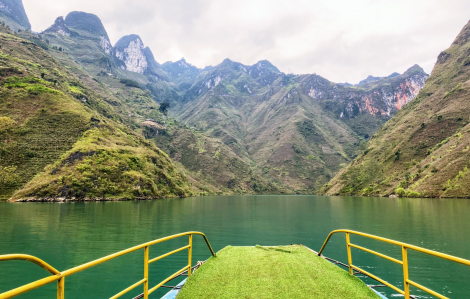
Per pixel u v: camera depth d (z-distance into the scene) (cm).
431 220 3484
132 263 1673
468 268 1540
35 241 2292
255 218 4069
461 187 7825
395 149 13038
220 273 841
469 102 12269
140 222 3478
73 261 1742
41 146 8438
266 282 755
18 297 1199
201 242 2302
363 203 7131
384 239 661
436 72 18250
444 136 11625
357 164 14938
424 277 1409
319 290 701
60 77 15175
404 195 9194
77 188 7412
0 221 3434
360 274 1473
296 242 2327
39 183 7244
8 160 7656
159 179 10538
